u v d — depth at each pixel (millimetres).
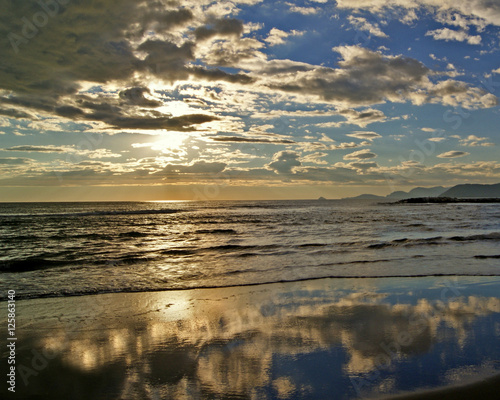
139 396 4062
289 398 3971
